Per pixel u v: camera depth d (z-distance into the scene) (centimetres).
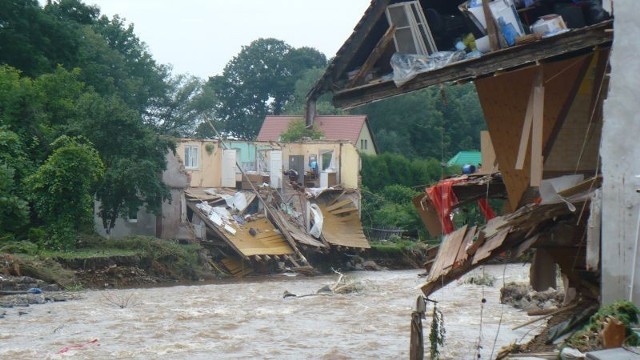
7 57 8231
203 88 14588
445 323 4638
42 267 6309
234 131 18612
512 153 2770
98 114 7656
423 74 2677
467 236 2667
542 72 2553
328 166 10731
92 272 6819
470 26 2683
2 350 3753
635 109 2269
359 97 2797
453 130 13000
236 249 8456
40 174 7025
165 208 8606
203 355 3681
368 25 2784
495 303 5619
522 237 2542
